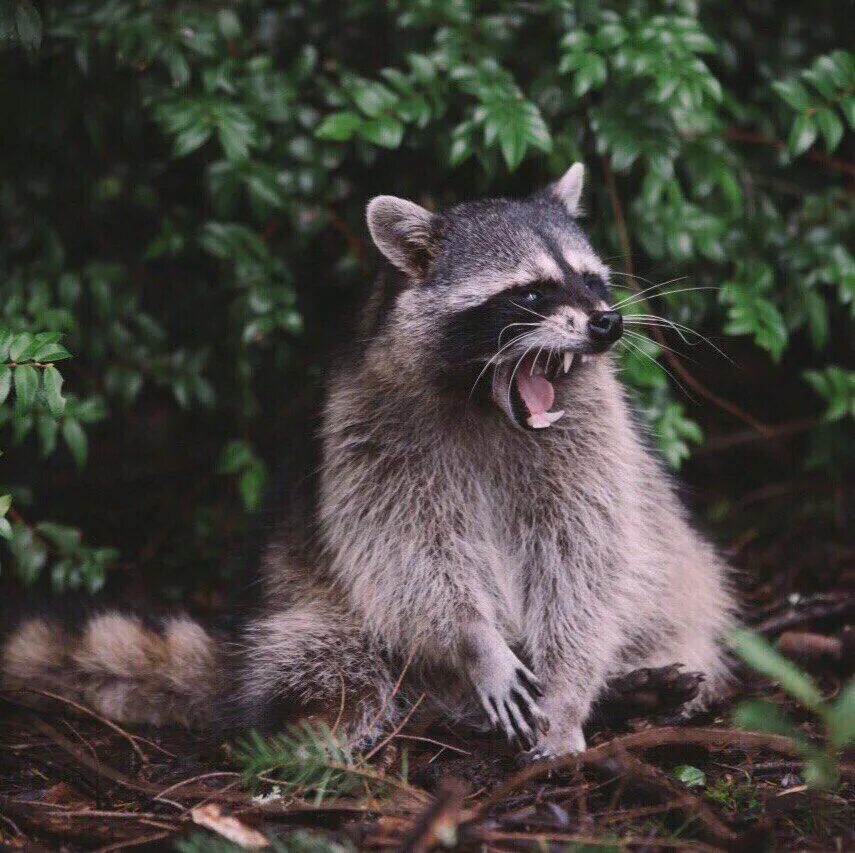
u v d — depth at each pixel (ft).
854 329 37.17
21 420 28.73
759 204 32.96
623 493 24.29
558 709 23.12
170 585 34.17
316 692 23.88
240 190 32.09
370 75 31.63
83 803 20.07
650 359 28.66
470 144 29.35
